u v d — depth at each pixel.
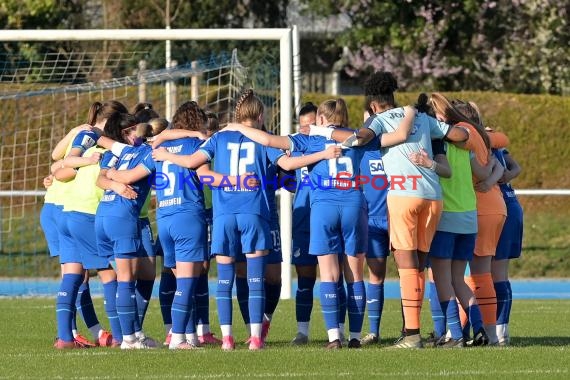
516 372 25.80
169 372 26.19
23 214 68.50
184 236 31.41
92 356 29.70
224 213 30.84
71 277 33.31
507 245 33.44
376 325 34.38
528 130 83.31
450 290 31.77
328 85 110.12
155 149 31.52
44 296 55.31
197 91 59.62
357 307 31.95
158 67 84.56
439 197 30.64
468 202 31.45
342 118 32.31
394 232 30.81
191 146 31.67
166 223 31.69
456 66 94.06
